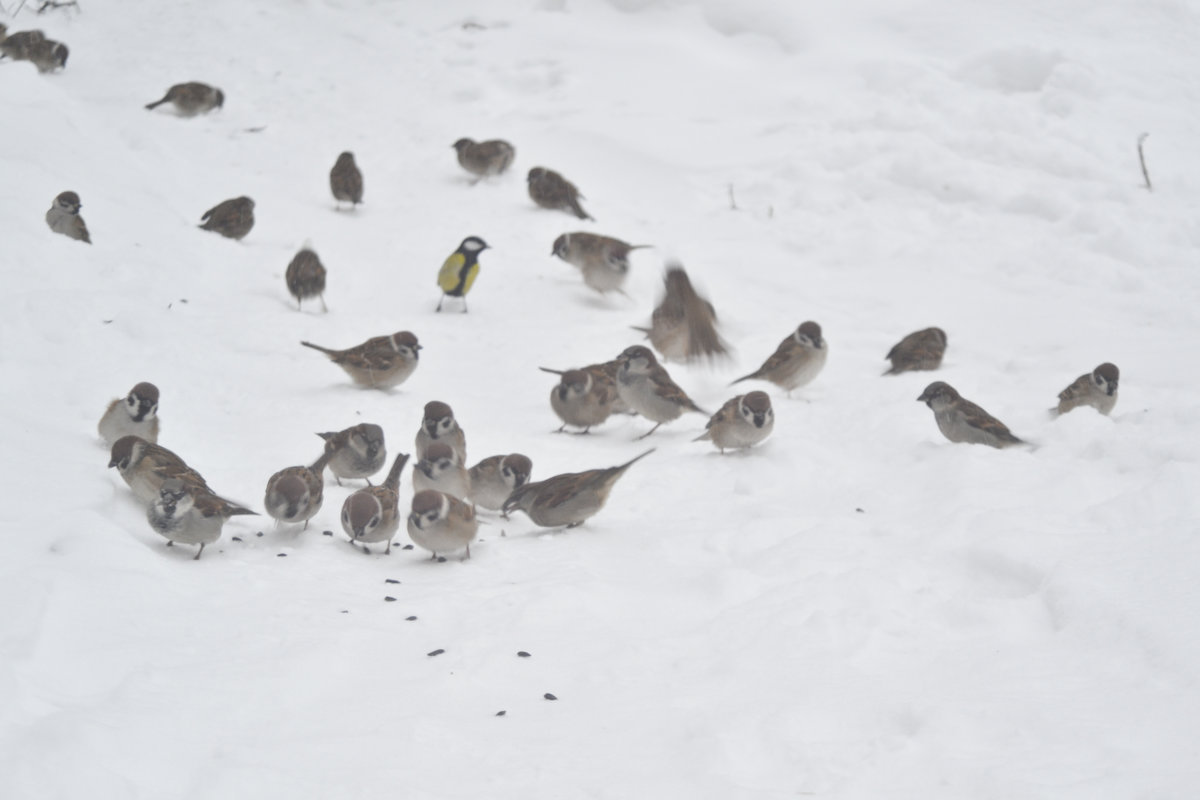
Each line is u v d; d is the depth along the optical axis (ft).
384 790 15.28
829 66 69.51
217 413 34.71
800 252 55.57
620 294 50.70
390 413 36.22
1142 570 21.02
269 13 81.25
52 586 19.93
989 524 24.66
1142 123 61.21
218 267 47.47
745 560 24.93
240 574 23.43
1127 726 16.07
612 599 22.52
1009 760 15.44
